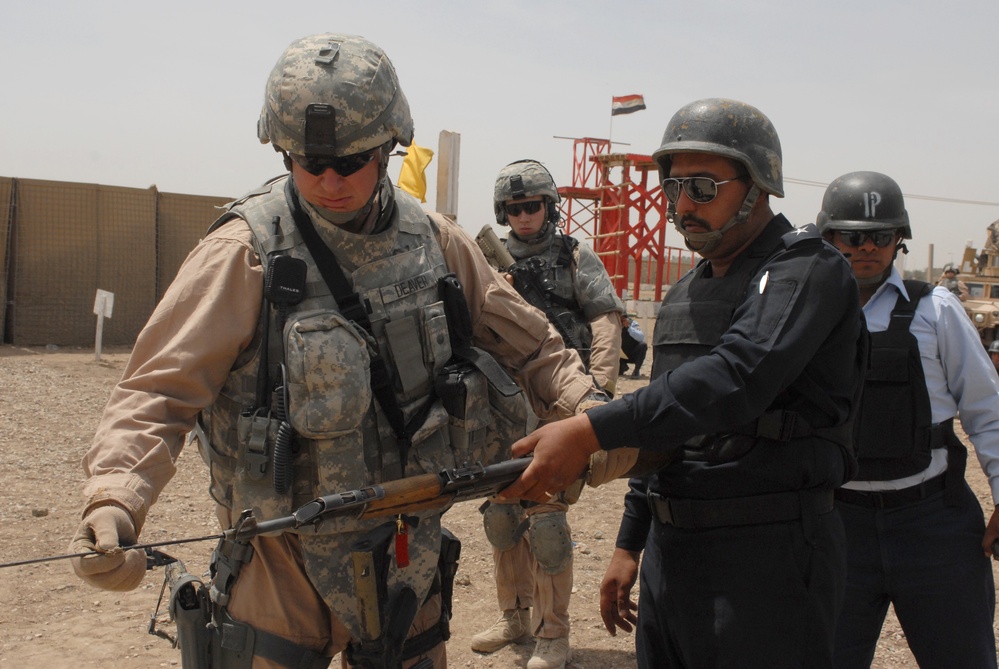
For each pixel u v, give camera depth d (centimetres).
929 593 290
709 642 217
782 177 228
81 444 758
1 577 466
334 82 205
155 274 1530
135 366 207
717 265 236
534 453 211
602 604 265
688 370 204
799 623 212
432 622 240
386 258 225
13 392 977
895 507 293
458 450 235
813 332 205
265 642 217
